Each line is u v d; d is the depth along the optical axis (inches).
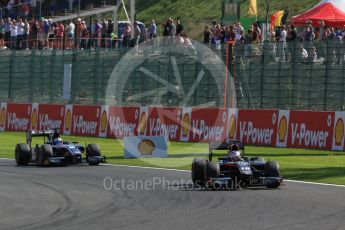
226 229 1537.9
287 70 4387.3
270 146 3878.0
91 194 2165.4
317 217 1689.2
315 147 3666.3
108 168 2970.0
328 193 2130.9
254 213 1759.4
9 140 4687.5
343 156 3356.3
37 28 6136.8
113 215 1759.4
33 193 2198.6
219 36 4815.5
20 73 5885.8
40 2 6953.7
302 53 4279.0
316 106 4259.4
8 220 1699.1
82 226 1604.3
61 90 5516.7
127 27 5413.4
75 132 4938.5
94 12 6712.6
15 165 3139.8
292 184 2367.1
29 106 5315.0
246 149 3764.8
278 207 1852.9
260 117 3944.4
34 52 5753.0
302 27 4909.0
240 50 4606.3
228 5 5423.2
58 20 6983.3
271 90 4389.8
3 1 7559.1
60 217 1739.7
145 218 1704.0
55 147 3068.4
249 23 5472.4
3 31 6505.9
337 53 4227.4
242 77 4566.9
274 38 4877.0
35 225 1625.2
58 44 5959.6
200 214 1753.2
